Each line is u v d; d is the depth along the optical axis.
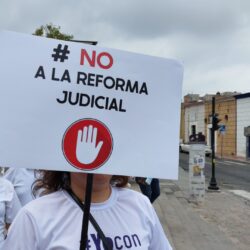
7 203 3.40
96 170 1.79
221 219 11.53
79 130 1.78
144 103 1.88
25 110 1.73
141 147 1.86
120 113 1.84
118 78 1.85
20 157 1.71
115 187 2.06
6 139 1.70
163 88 1.91
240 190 18.47
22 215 1.83
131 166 1.84
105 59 1.84
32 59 1.75
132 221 1.94
